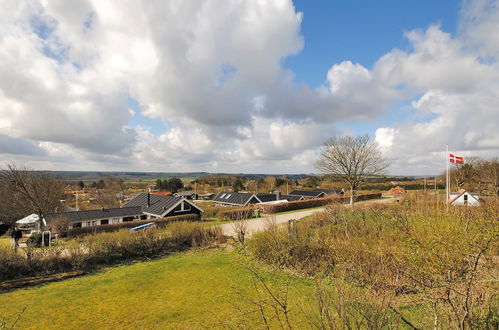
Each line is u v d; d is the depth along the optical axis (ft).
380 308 10.41
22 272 31.60
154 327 19.61
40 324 20.53
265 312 19.75
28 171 78.74
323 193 149.28
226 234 55.77
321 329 11.61
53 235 63.41
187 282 28.91
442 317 11.44
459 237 10.77
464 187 139.54
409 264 12.31
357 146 103.86
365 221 38.04
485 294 10.40
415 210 36.58
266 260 33.78
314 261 28.94
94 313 22.16
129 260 39.06
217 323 19.30
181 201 88.22
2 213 89.92
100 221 80.02
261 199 134.41
